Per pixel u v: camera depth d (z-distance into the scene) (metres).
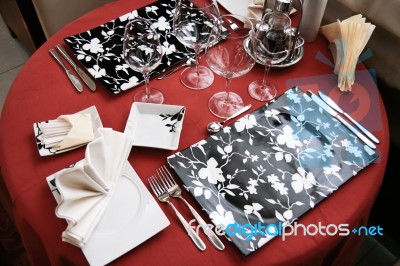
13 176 0.81
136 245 0.70
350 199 0.79
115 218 0.73
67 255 0.71
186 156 0.83
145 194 0.77
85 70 1.01
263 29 0.97
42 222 0.74
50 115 0.91
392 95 1.31
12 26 2.08
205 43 0.98
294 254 0.71
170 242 0.72
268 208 0.76
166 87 0.98
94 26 1.12
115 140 0.82
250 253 0.69
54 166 0.82
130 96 0.96
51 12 1.56
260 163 0.83
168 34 1.09
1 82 2.06
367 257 1.45
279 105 0.94
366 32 1.04
